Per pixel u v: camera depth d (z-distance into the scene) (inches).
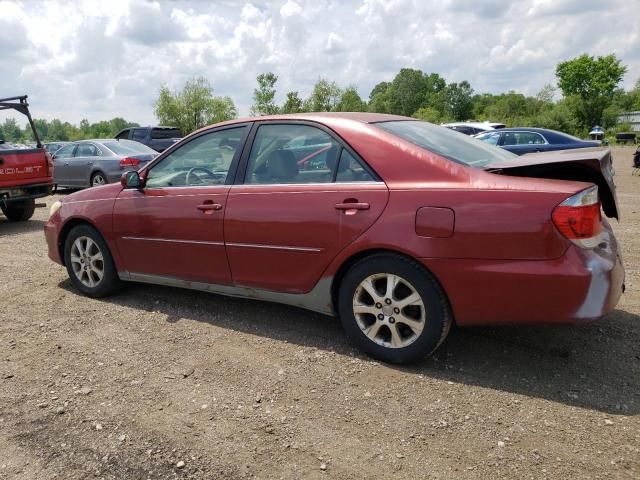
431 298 127.1
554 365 133.7
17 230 350.6
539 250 115.5
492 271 119.1
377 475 97.0
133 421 116.2
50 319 176.7
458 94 3870.6
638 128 2667.3
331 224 137.1
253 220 150.4
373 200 131.9
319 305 145.9
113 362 144.3
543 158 128.2
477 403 118.3
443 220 122.7
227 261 158.4
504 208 118.0
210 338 157.5
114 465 102.1
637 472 94.8
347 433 109.6
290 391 126.3
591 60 3142.2
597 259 115.4
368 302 139.7
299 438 108.5
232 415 117.3
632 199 408.2
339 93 1833.2
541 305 116.8
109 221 184.1
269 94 1674.5
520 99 2714.1
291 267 146.4
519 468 97.1
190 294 195.2
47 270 238.8
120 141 555.5
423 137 143.2
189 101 2094.0
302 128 149.9
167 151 176.2
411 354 132.0
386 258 131.0
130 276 185.3
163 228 170.7
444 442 105.5
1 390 131.4
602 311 114.3
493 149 153.7
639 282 193.8
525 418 112.1
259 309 178.2
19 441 110.6
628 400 117.4
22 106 355.6
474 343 146.3
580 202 114.3
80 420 117.3
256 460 102.3
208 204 159.6
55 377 137.1
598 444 102.9
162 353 148.8
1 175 338.0
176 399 124.6
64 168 548.7
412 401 120.1
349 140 140.3
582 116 2610.7
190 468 100.5
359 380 129.9
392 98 4170.8
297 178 147.3
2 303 194.4
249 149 158.4
